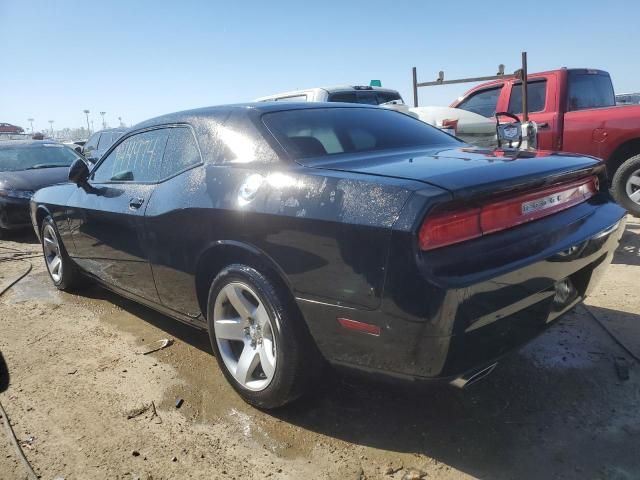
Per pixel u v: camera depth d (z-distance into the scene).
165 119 3.55
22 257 6.72
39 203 4.91
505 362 3.22
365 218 2.13
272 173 2.63
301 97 8.38
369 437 2.58
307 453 2.48
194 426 2.73
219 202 2.77
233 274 2.73
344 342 2.32
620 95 10.41
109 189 3.86
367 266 2.12
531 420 2.65
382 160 2.65
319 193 2.35
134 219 3.41
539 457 2.38
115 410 2.91
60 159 9.43
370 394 2.95
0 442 2.65
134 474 2.38
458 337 2.05
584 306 3.99
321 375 2.69
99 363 3.49
